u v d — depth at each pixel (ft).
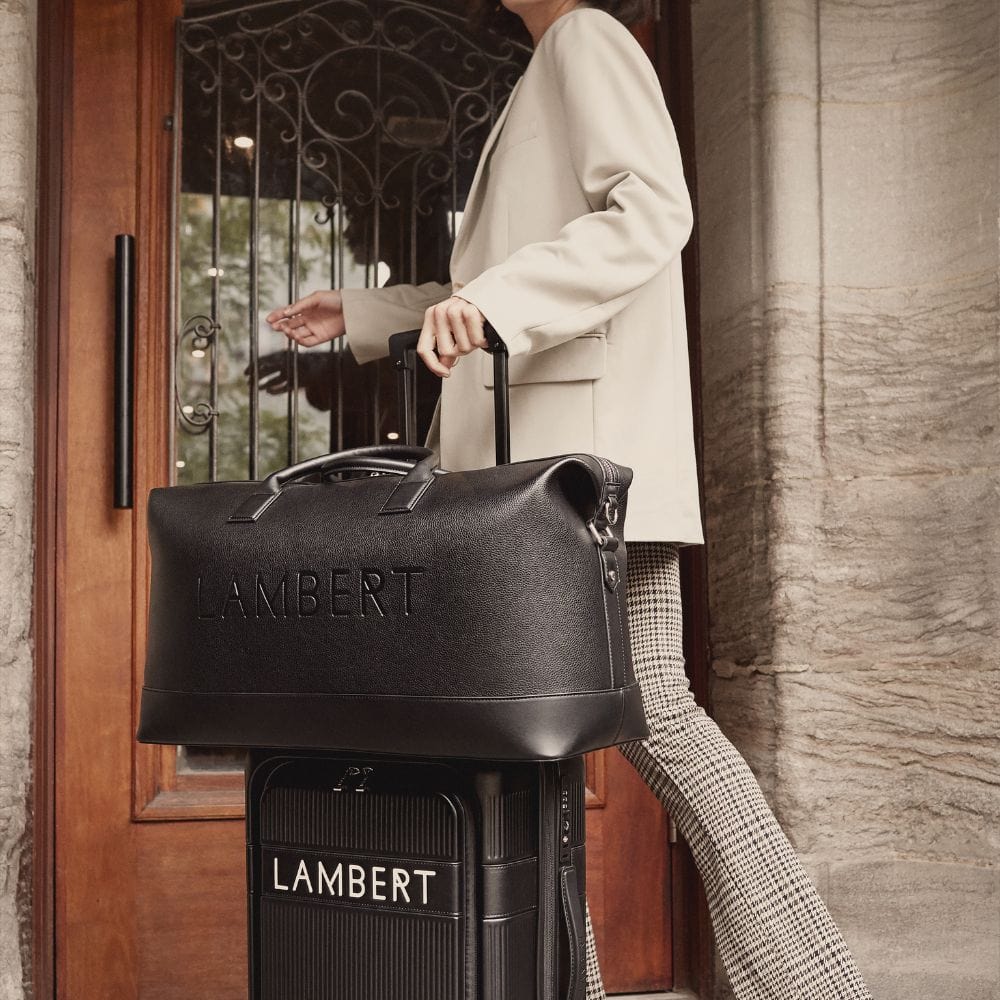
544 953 3.20
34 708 5.35
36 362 5.50
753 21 5.93
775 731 5.55
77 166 5.87
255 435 6.07
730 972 3.77
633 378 4.16
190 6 6.12
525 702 2.93
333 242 6.23
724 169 6.16
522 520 3.00
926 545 5.58
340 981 3.28
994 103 5.53
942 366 5.63
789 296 5.72
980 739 5.37
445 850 3.14
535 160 4.29
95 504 5.76
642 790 6.22
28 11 5.31
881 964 5.43
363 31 6.36
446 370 3.74
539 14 4.58
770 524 5.66
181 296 6.03
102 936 5.59
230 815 5.75
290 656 3.19
